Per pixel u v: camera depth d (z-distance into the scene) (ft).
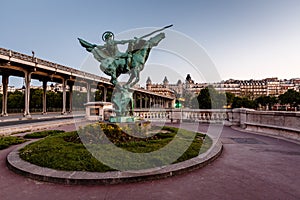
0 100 185.88
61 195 13.07
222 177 16.21
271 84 510.58
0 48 76.28
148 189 13.93
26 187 14.24
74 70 117.70
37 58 92.84
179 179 15.72
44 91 126.00
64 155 18.93
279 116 36.29
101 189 13.89
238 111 51.24
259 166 19.04
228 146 27.96
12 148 26.43
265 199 12.57
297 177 16.17
